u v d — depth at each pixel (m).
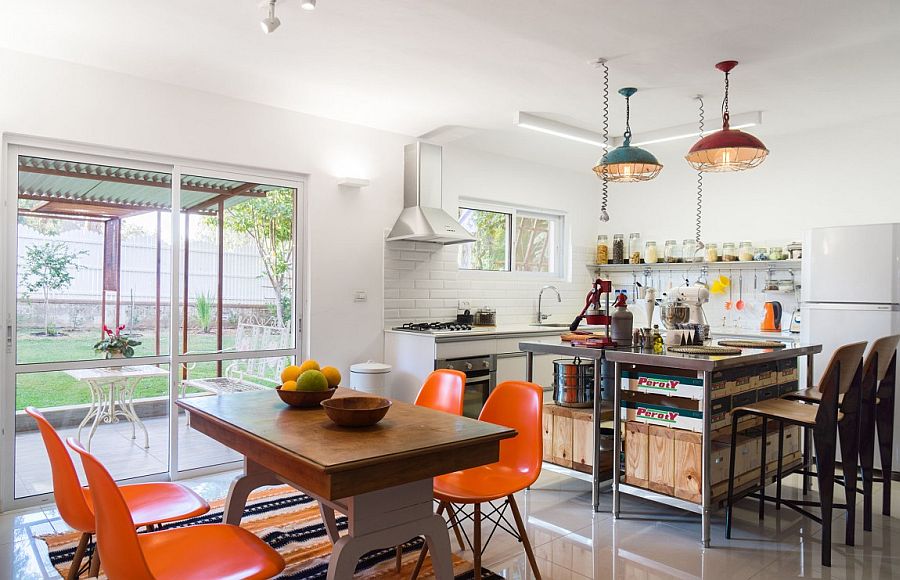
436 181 5.43
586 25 3.20
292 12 3.06
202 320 4.36
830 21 3.12
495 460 2.13
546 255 6.87
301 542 3.17
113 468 3.97
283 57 3.66
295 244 4.82
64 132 3.70
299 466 1.86
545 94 4.36
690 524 3.50
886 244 4.39
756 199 5.78
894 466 4.41
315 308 4.85
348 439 2.01
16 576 2.79
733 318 5.89
